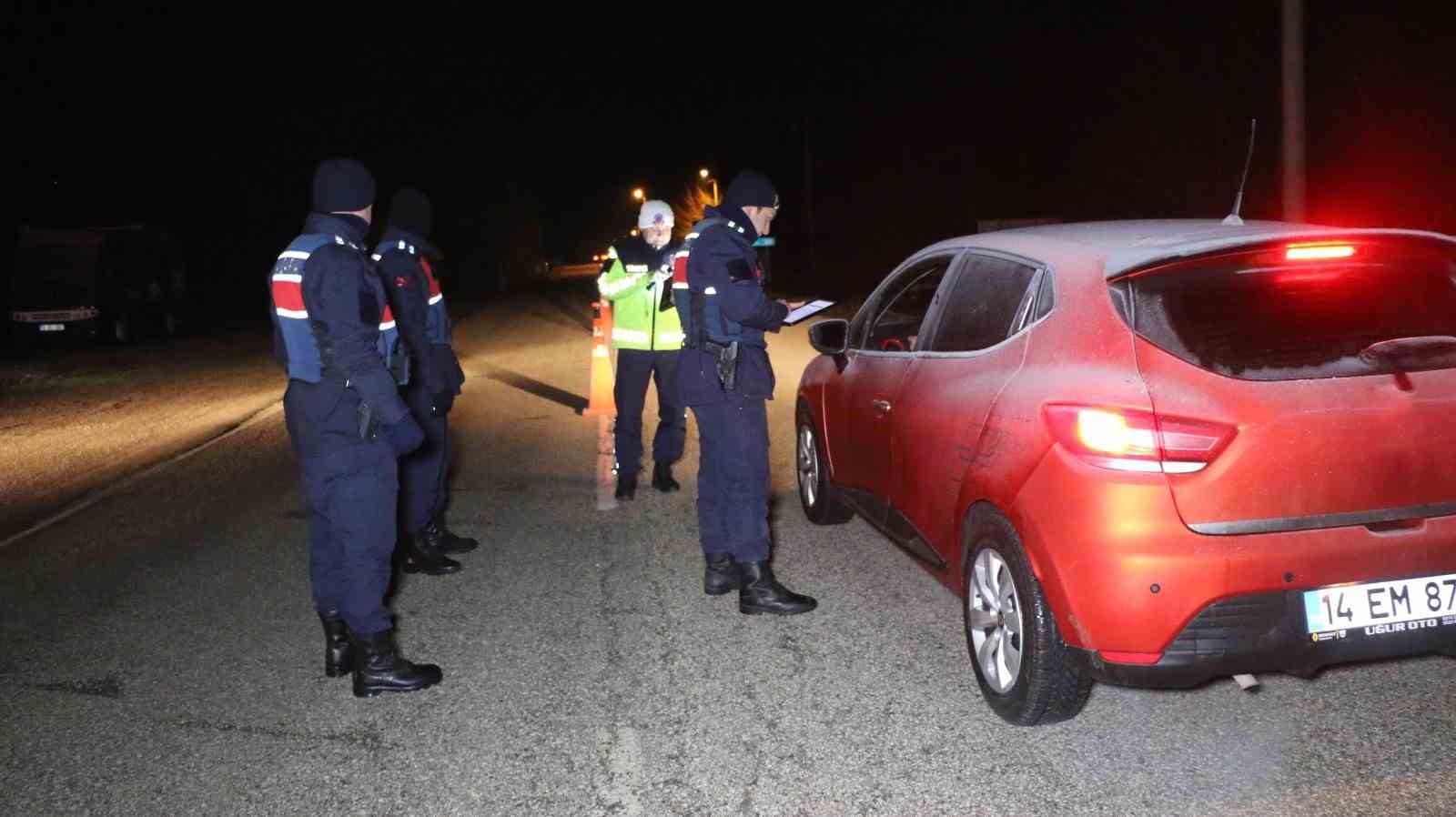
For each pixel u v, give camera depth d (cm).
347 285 441
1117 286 384
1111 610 356
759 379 537
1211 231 419
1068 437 368
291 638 548
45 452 1184
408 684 475
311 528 492
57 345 2736
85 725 453
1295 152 1026
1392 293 374
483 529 732
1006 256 465
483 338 2381
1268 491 348
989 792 370
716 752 407
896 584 580
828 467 651
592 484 848
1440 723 397
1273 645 352
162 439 1206
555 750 416
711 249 521
